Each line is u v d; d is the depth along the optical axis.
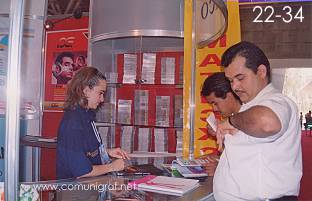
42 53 3.19
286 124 1.40
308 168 3.49
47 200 1.52
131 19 3.36
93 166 2.04
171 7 3.32
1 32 1.50
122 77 4.21
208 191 1.73
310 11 4.46
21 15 1.17
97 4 3.59
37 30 3.12
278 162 1.52
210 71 2.80
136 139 4.06
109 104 4.01
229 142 1.60
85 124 2.15
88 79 2.21
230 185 1.59
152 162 2.44
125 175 2.03
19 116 1.18
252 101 1.58
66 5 6.14
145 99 4.14
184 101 2.69
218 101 2.29
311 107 4.02
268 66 1.62
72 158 2.01
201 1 2.47
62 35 4.76
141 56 4.16
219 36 2.76
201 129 2.74
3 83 1.26
